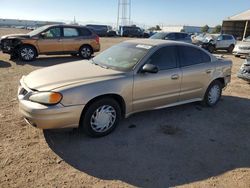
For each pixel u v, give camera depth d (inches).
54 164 140.3
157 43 204.7
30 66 414.9
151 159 150.2
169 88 201.0
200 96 232.2
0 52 565.6
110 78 169.8
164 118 210.8
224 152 163.3
